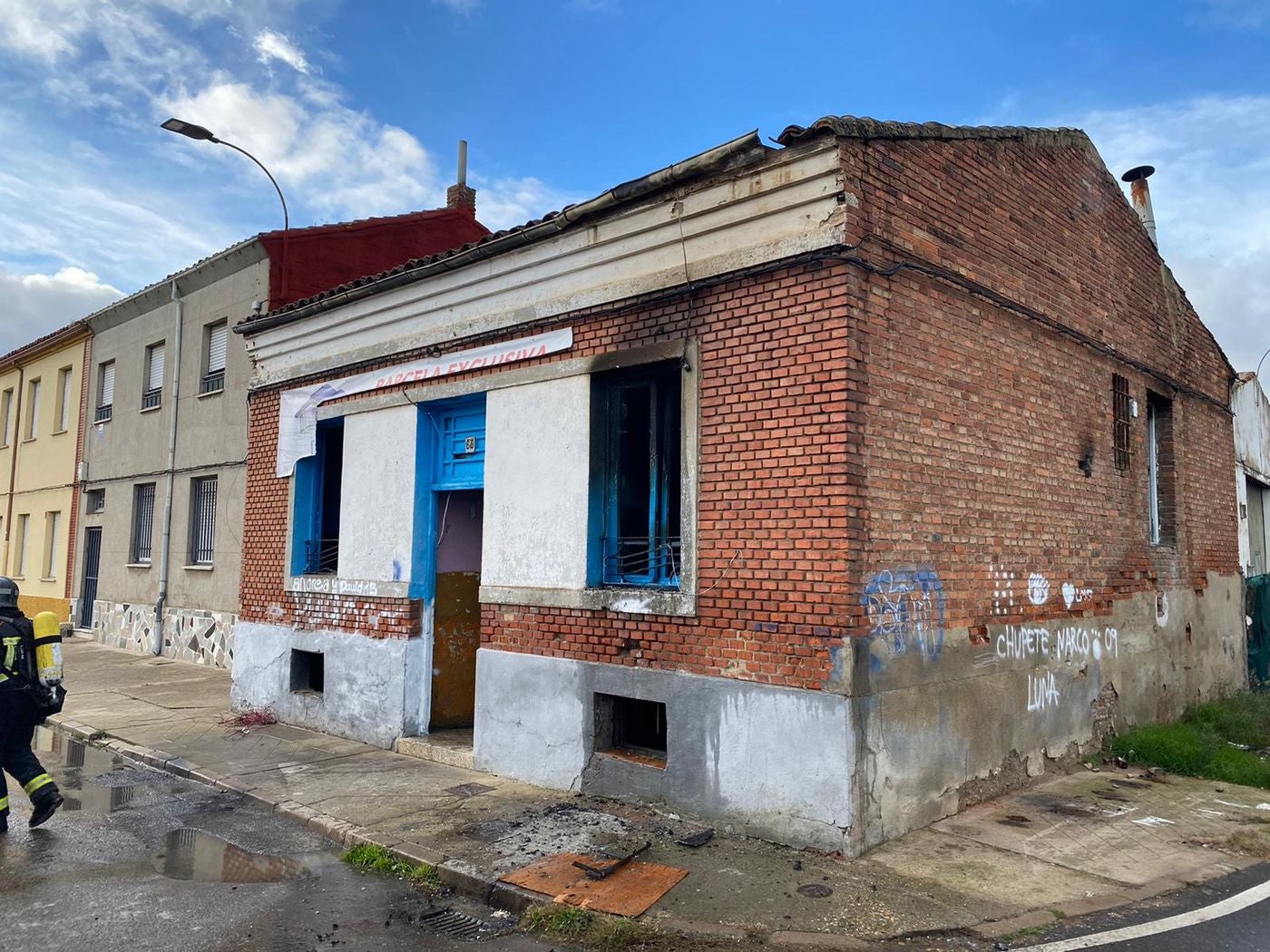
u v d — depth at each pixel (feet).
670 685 20.90
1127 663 29.91
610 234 22.85
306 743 29.55
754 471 19.95
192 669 49.32
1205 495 38.11
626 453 23.76
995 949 14.21
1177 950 14.26
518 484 25.40
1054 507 26.16
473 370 27.17
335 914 16.16
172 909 16.30
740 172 20.03
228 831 21.03
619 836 19.25
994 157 24.41
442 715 29.63
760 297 20.18
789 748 18.70
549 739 23.67
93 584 66.33
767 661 19.35
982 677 22.39
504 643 25.26
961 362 22.31
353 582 30.66
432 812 21.40
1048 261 26.78
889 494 19.58
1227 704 35.04
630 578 23.13
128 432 61.72
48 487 72.02
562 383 24.49
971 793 21.85
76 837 20.62
